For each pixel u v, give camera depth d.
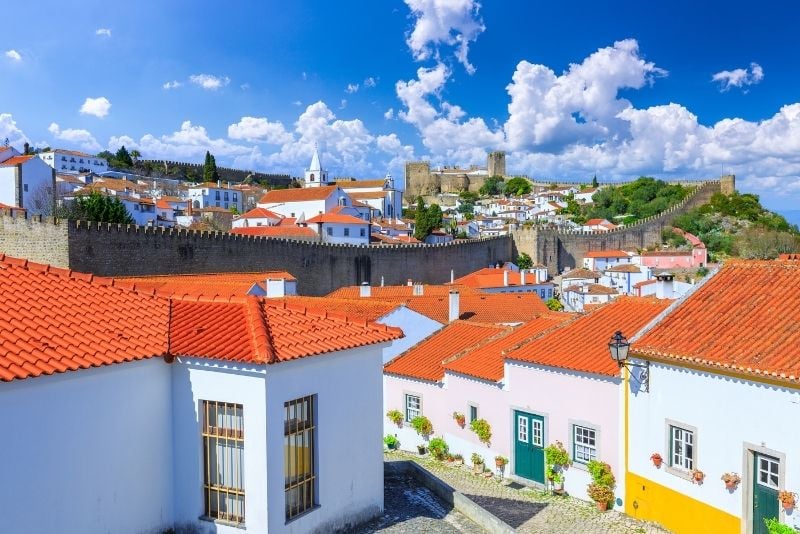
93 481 10.80
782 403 13.15
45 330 11.05
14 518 9.57
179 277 43.91
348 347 13.38
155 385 11.97
